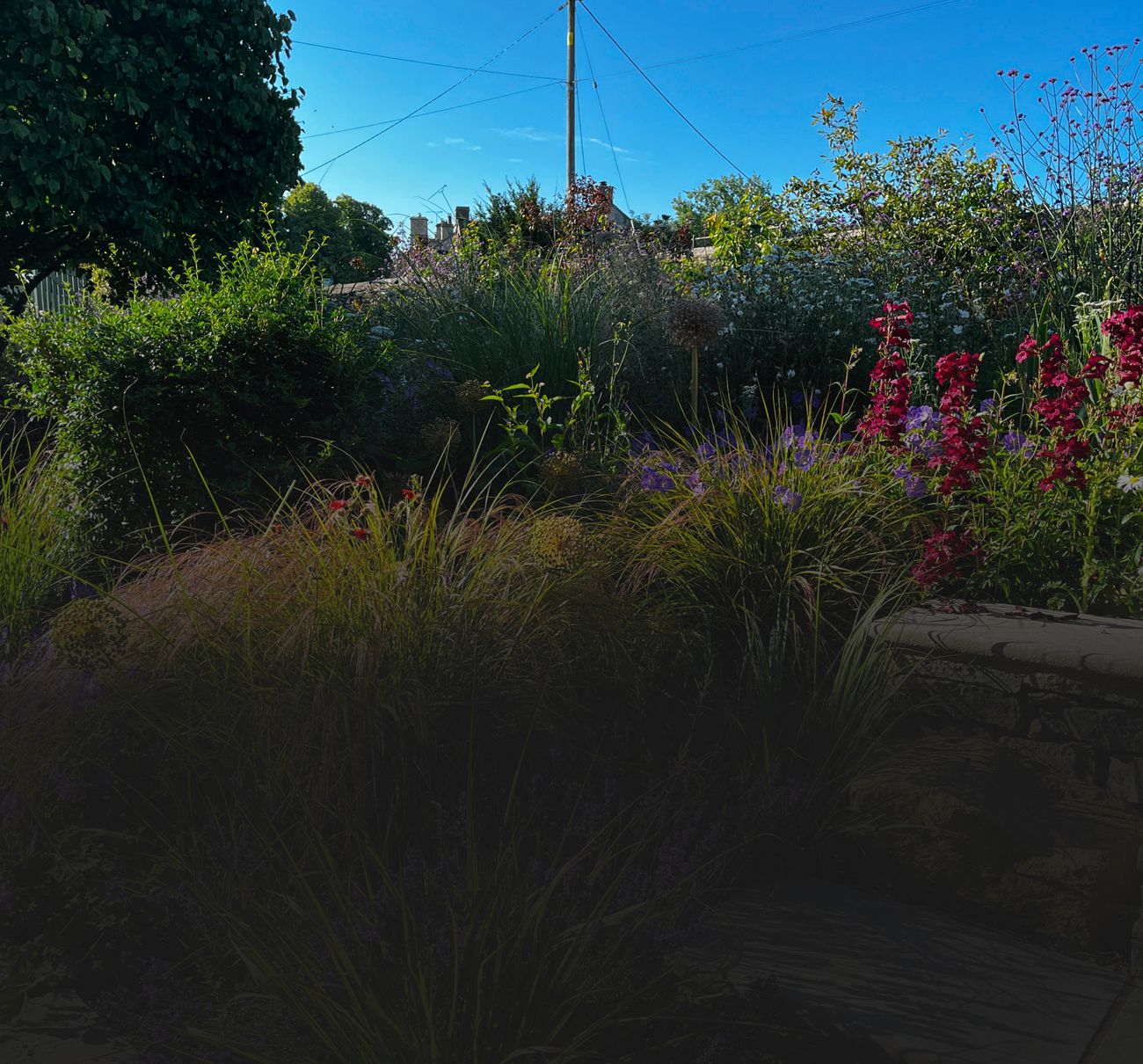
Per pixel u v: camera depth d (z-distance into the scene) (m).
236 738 2.67
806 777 2.84
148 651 2.96
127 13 8.55
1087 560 3.34
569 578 3.22
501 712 2.85
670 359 6.23
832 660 3.28
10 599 3.97
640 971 2.00
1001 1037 1.96
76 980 2.31
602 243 8.24
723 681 3.24
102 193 8.59
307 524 3.96
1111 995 2.12
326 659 2.84
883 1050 1.94
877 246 7.75
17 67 7.80
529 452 5.14
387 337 6.13
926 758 2.83
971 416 3.80
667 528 3.60
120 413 4.95
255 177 9.86
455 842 2.35
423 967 1.80
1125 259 6.24
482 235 8.60
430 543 3.30
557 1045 1.87
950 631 3.01
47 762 2.71
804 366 6.21
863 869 2.67
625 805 2.60
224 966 2.15
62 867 2.45
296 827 2.45
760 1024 1.95
